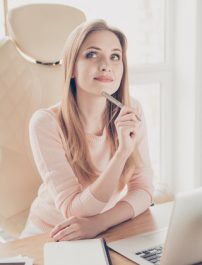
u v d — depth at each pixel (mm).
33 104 1786
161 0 2785
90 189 1399
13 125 1754
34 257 1176
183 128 2824
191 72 2709
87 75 1516
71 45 1517
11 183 1763
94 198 1381
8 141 1747
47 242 1271
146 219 1445
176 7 2730
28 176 1789
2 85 1731
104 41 1517
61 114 1556
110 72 1527
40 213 1605
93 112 1571
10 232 1792
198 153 2789
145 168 1647
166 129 2885
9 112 1745
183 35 2719
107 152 1619
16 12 1748
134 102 1699
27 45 1765
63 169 1468
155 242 1259
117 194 1630
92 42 1508
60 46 1809
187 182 2855
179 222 1039
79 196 1409
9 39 1768
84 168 1539
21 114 1768
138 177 1623
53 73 1827
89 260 1137
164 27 2805
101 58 1521
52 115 1546
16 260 1131
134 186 1604
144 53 2791
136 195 1524
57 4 1817
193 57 2678
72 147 1528
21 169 1774
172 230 1040
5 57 1740
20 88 1765
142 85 2789
